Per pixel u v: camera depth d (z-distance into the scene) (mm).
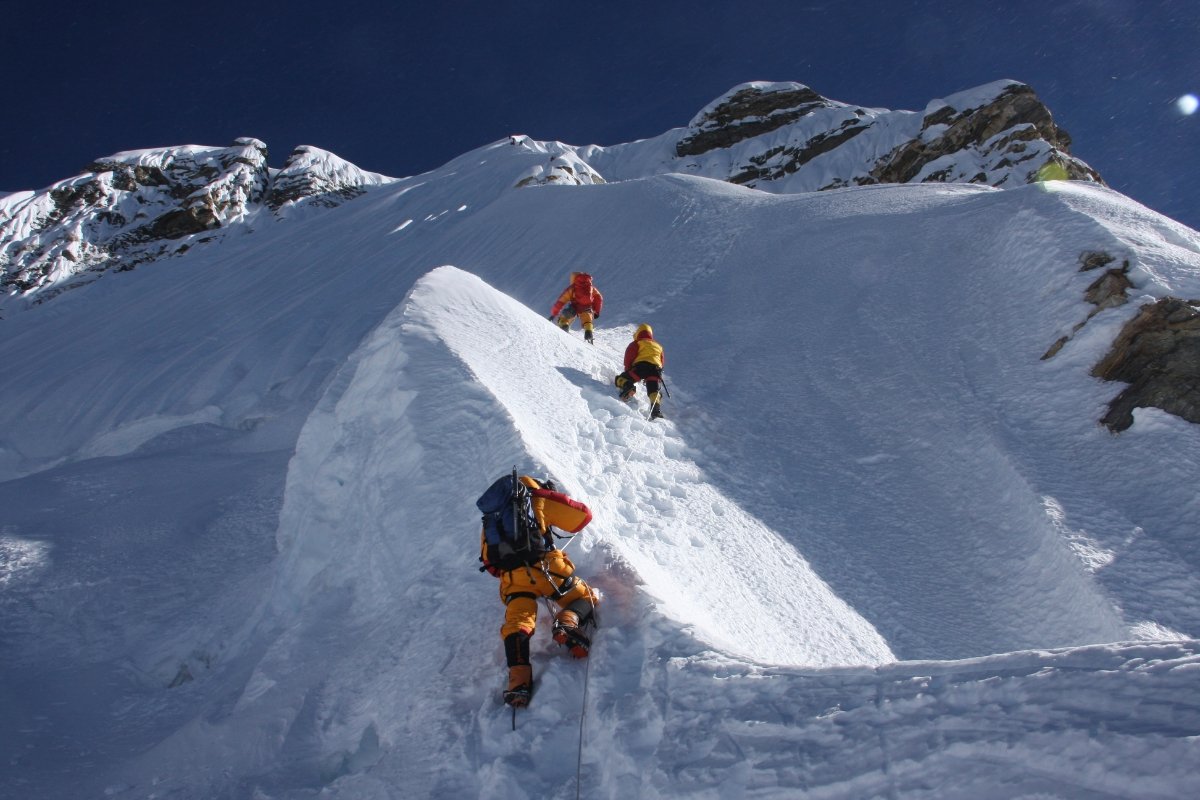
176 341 26984
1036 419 8922
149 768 4180
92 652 6289
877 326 11805
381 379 6445
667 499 6621
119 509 9258
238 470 11117
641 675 3326
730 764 2609
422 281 8859
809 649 5098
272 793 3492
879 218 16562
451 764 3188
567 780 2979
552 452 5926
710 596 5164
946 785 2180
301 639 4621
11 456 21594
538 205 31000
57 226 85938
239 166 95750
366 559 5102
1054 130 58656
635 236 22141
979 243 13125
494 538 3746
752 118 98562
